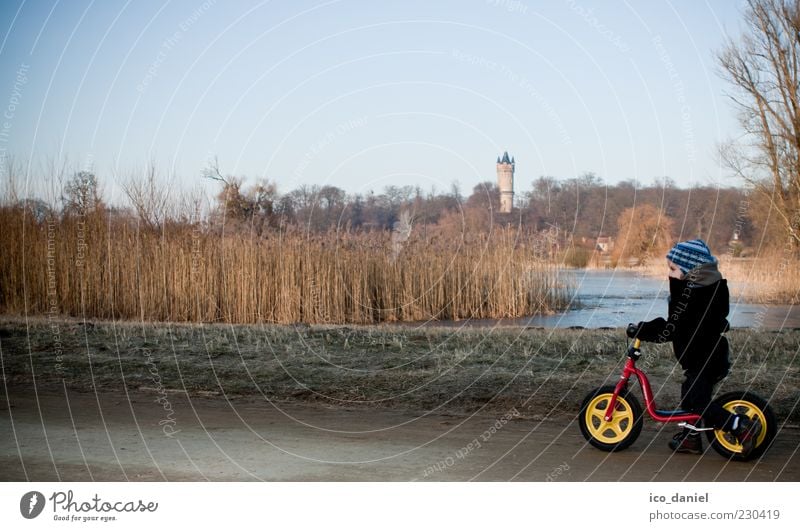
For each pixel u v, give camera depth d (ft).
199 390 28.94
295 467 19.36
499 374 30.07
